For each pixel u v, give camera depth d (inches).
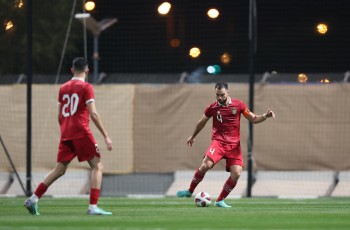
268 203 2212.1
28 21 2620.6
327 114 2679.6
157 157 2736.2
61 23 3213.6
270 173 2699.3
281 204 2160.4
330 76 2834.6
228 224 1413.6
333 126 2679.6
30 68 2623.0
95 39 2869.1
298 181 2691.9
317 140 2684.5
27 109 2618.1
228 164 1973.4
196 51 3238.2
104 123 2753.4
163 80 2935.5
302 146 2687.0
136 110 2748.5
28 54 2620.6
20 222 1414.9
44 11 3169.3
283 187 2672.2
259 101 2691.9
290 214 1684.3
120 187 2758.4
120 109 2753.4
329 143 2682.1
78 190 2723.9
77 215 1598.2
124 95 2753.4
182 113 2728.8
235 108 1955.0
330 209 1903.3
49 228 1304.1
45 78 2970.0
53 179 1616.6
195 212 1736.0
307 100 2684.5
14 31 3174.2
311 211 1802.4
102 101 2753.4
